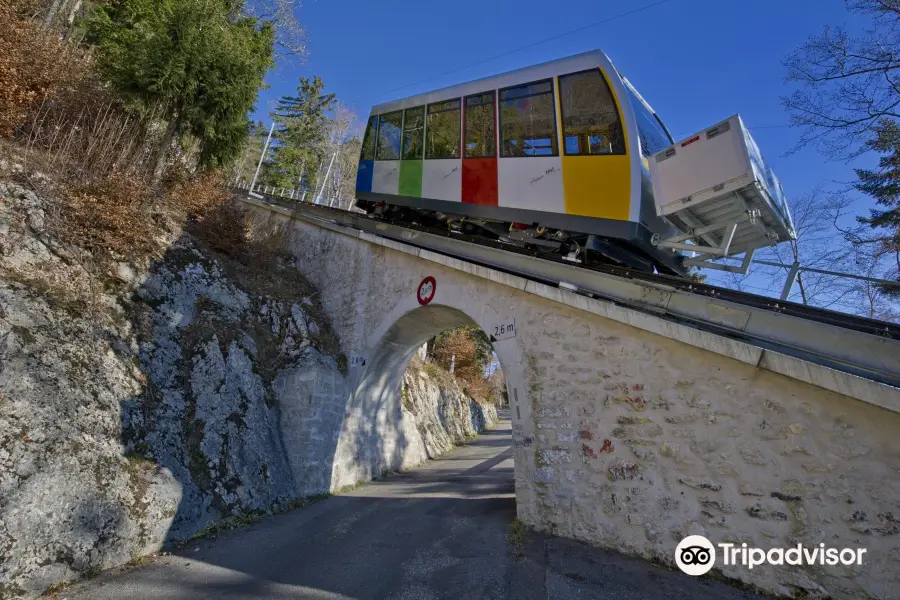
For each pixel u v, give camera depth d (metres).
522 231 8.76
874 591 3.92
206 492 6.20
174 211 10.08
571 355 6.53
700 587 4.56
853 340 4.71
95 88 10.65
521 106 8.61
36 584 3.95
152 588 4.32
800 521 4.40
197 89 10.94
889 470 4.04
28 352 4.98
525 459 6.63
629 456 5.68
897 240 13.72
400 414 14.11
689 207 6.18
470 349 34.12
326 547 5.83
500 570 4.98
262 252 12.30
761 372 4.89
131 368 6.25
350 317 10.80
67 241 6.77
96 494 4.76
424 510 7.71
